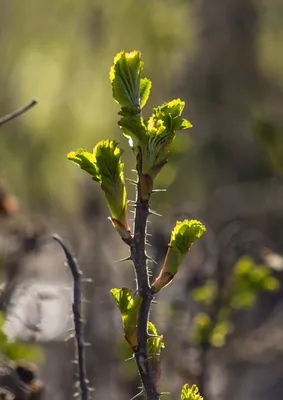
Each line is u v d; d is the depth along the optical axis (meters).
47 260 6.30
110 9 9.13
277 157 5.32
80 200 6.73
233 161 10.17
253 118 5.40
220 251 5.14
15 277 4.69
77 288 2.87
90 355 5.86
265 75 10.61
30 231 4.91
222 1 10.32
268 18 10.75
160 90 9.57
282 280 7.40
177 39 9.70
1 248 4.85
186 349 5.19
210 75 10.23
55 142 8.24
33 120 8.23
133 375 5.16
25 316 4.47
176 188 9.03
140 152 2.18
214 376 5.80
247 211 9.80
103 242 6.48
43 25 8.93
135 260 2.21
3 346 3.78
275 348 6.09
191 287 5.32
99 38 9.04
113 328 5.95
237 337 6.48
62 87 8.59
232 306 4.97
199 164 9.68
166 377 5.26
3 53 8.73
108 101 8.66
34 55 8.72
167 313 5.54
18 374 3.47
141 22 9.27
